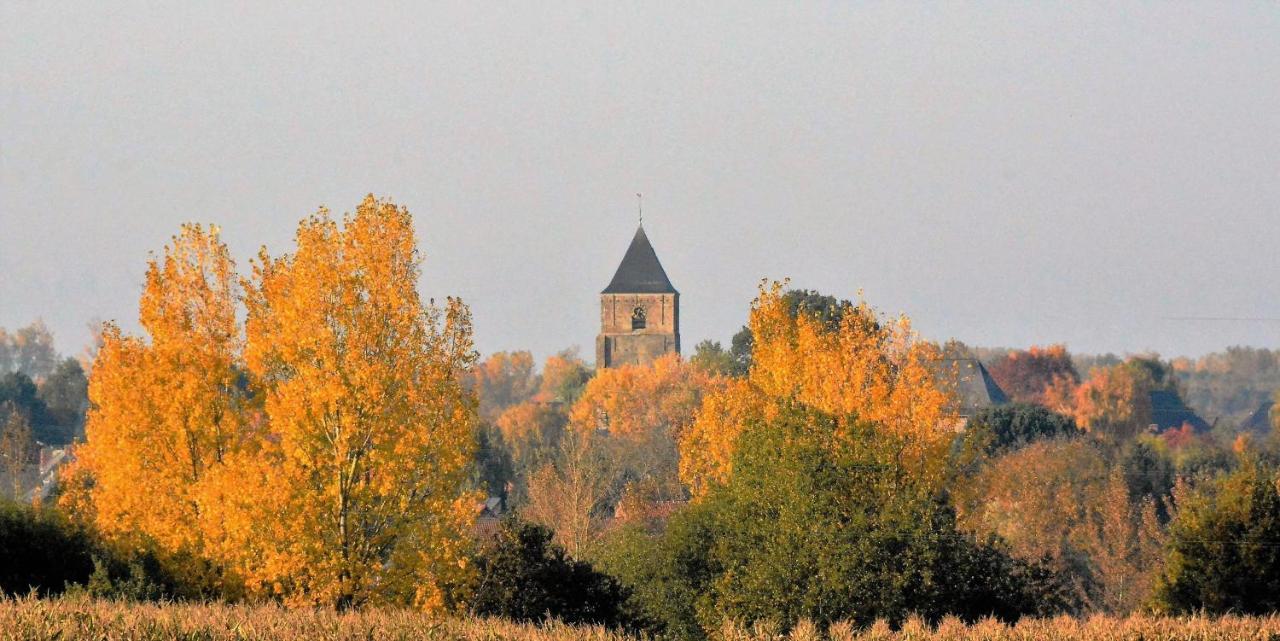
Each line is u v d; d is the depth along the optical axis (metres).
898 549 173.88
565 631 129.75
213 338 164.12
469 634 121.88
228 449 160.50
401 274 154.62
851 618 164.00
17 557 170.38
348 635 113.81
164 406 158.12
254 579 147.38
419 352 153.50
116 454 158.50
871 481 190.12
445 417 154.25
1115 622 145.50
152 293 162.38
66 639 103.44
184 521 157.50
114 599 145.00
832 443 195.00
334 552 148.62
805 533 178.38
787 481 186.50
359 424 150.38
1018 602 174.50
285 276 154.62
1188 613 199.38
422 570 151.50
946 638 137.12
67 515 184.88
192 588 156.00
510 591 181.12
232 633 109.56
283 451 154.50
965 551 176.75
